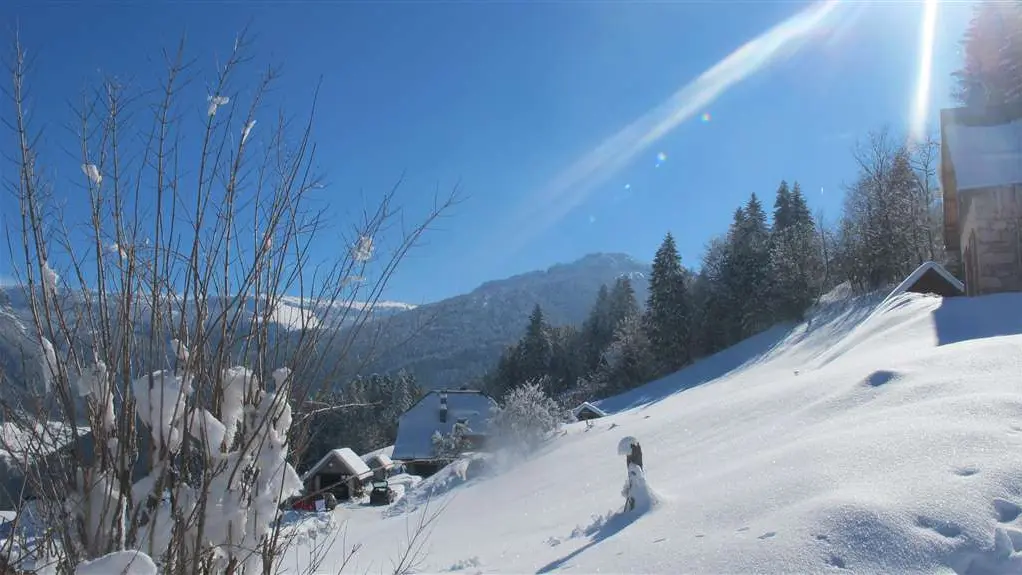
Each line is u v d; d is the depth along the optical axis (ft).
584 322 245.04
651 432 44.83
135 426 8.69
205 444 8.55
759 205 187.42
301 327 9.61
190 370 8.77
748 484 19.40
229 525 8.77
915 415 19.92
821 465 18.11
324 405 9.65
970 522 13.08
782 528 14.66
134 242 8.68
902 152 141.90
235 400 9.26
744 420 35.14
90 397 8.45
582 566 17.69
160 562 8.28
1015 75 98.63
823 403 28.17
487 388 230.07
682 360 172.96
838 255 158.40
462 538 34.55
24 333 8.23
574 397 196.65
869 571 12.46
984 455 15.56
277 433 9.32
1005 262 60.29
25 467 8.06
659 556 15.98
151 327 8.72
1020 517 13.00
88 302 8.53
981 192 61.11
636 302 233.55
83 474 8.21
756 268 165.27
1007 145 62.85
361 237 10.00
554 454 58.44
